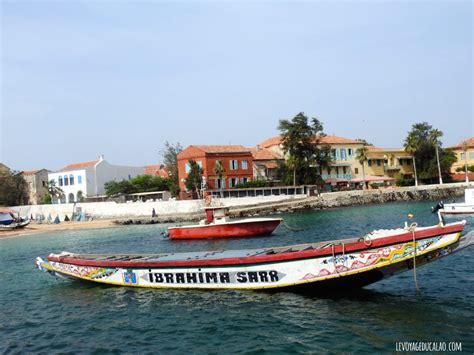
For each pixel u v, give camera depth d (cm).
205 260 1392
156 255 1678
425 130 8506
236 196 6556
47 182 8350
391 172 8900
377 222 3997
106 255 1756
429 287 1417
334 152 8331
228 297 1350
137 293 1505
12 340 1204
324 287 1268
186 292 1440
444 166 8450
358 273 1196
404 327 1070
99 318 1312
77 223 6091
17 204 8812
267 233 3556
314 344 1001
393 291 1381
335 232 3400
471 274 1565
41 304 1548
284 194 6850
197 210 6234
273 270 1298
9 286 1927
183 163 7200
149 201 6800
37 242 4259
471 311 1165
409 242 1144
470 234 1177
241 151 7212
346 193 7081
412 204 6197
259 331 1095
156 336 1127
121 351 1053
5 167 9006
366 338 1016
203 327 1153
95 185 8219
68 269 1709
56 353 1081
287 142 7350
